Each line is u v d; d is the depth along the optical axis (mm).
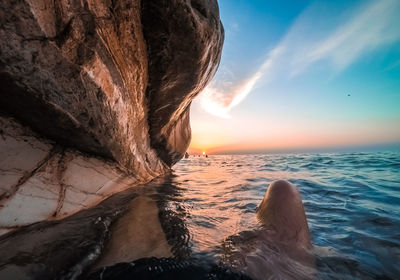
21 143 1954
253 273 1396
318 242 1940
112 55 2125
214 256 1577
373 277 1457
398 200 3490
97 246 1641
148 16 2424
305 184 4965
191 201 3367
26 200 1890
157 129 4449
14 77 1487
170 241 1820
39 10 1390
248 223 2234
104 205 2725
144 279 1317
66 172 2359
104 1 1828
